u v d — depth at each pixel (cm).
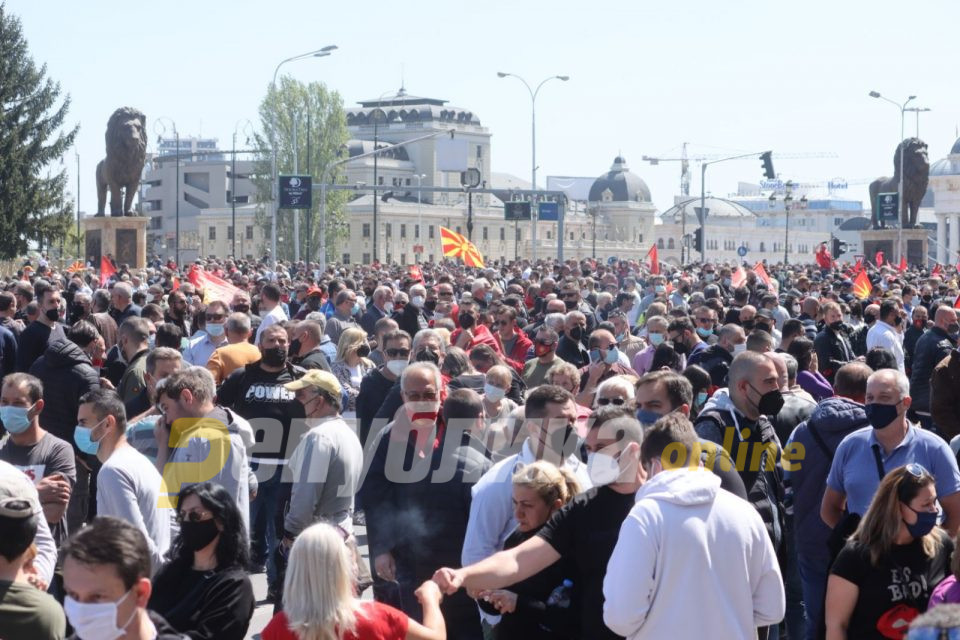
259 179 10969
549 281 2480
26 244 6500
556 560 555
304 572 485
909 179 6725
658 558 507
